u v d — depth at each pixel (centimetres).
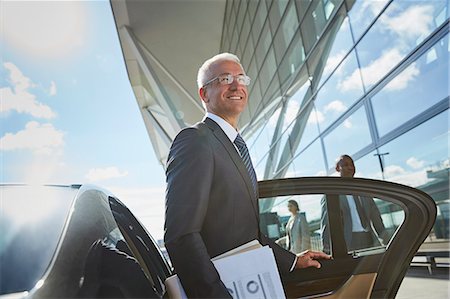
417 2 229
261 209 116
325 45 360
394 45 257
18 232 51
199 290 68
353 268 114
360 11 299
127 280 59
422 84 229
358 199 118
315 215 117
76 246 56
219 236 79
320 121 334
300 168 301
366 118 276
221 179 79
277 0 468
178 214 72
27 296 42
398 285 117
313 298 109
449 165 204
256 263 73
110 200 84
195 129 82
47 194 62
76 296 46
